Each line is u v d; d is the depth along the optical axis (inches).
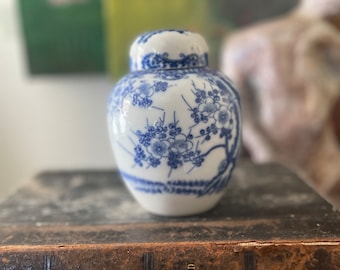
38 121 37.1
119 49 33.8
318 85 26.7
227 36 32.8
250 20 32.4
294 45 27.1
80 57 34.4
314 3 28.4
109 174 24.7
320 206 17.8
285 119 27.2
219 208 18.1
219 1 32.5
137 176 16.6
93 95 36.2
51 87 36.3
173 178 16.1
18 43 35.7
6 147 37.8
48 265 14.3
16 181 38.1
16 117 37.2
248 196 19.5
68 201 20.0
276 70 27.0
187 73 16.0
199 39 16.9
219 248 14.1
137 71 16.8
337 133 27.6
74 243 14.8
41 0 33.6
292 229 15.4
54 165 37.8
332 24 28.2
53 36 34.2
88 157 37.4
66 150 37.5
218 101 15.7
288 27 27.9
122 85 16.5
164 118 15.3
